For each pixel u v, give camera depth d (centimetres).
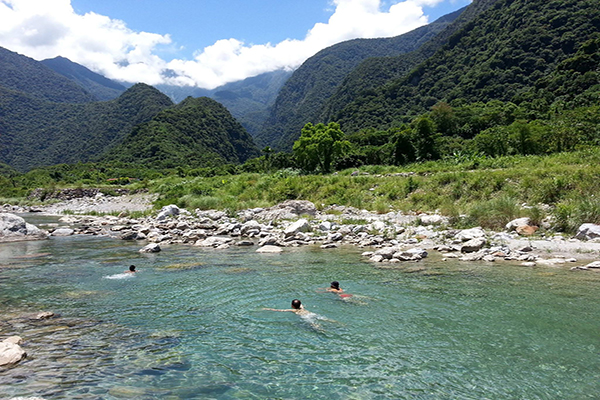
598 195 1625
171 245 1639
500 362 520
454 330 634
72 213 3688
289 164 6712
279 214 2347
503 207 1711
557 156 3019
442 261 1198
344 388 456
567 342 577
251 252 1430
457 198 2208
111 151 14388
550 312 704
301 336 621
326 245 1506
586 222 1450
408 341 595
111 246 1620
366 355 547
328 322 682
